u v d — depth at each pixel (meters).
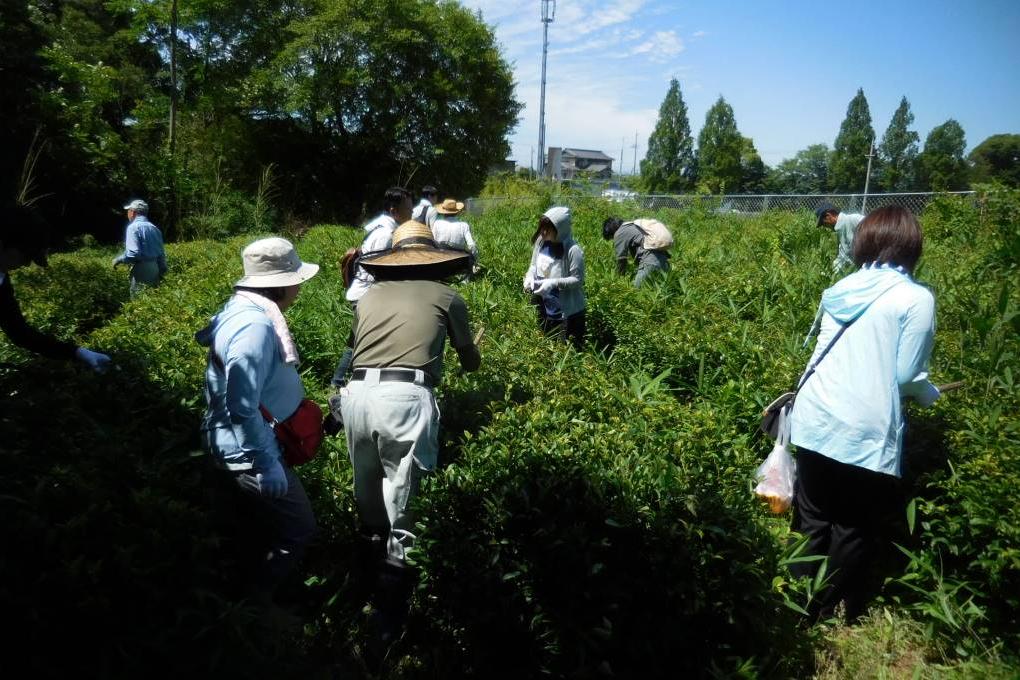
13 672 2.08
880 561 3.57
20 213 3.13
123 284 8.63
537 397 3.68
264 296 2.91
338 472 3.66
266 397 2.84
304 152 29.59
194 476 2.73
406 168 29.83
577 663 2.73
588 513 2.74
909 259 3.08
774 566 2.80
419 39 27.34
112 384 3.31
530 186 21.31
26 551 2.15
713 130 82.94
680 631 2.67
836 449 3.04
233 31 27.31
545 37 39.06
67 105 20.62
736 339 5.18
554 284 6.00
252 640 2.46
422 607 3.11
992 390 4.21
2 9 21.17
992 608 3.09
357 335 3.19
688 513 2.74
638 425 3.47
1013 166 85.00
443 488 2.91
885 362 2.97
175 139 23.95
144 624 2.23
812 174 102.38
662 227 7.64
